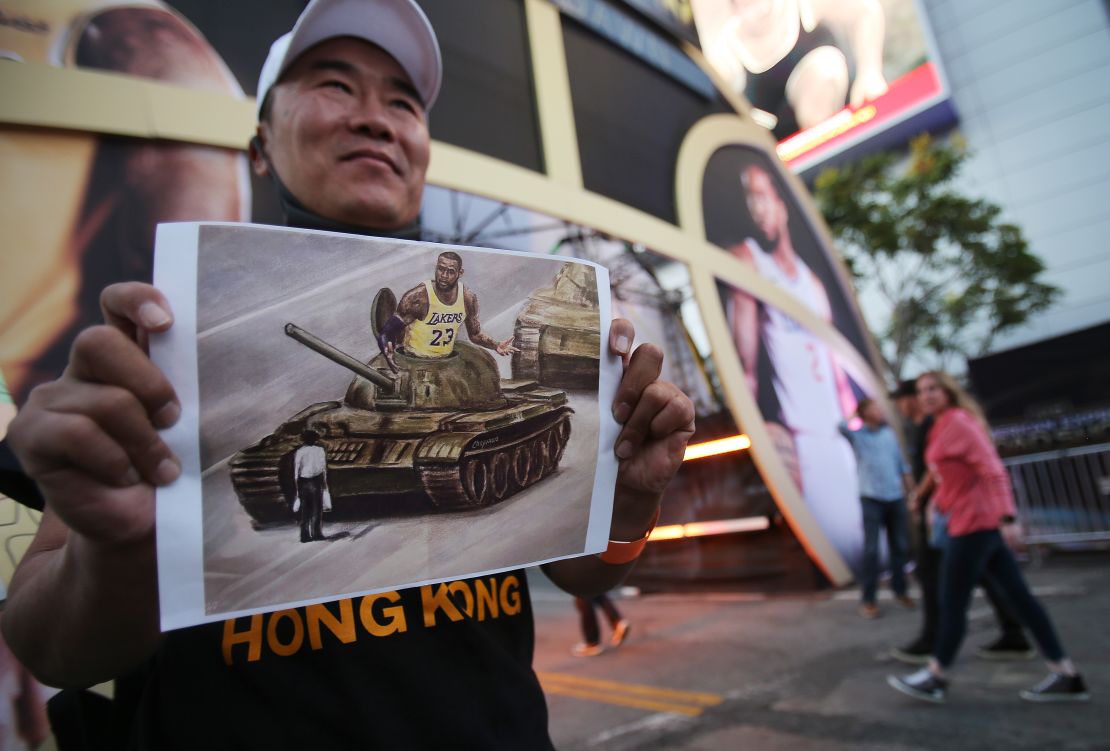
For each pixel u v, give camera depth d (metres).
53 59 3.04
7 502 1.58
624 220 6.19
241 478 0.52
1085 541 6.39
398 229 0.94
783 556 6.24
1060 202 24.70
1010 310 17.19
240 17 3.77
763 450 6.29
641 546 0.87
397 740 0.65
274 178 0.96
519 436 0.67
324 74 0.92
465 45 5.50
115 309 0.49
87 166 3.05
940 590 2.93
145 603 0.56
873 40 28.45
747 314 7.09
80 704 0.77
